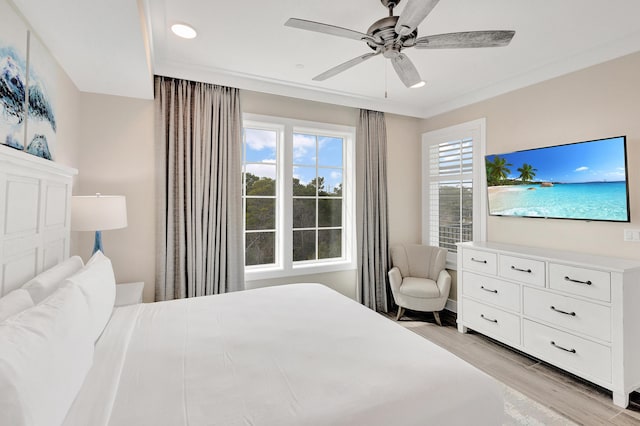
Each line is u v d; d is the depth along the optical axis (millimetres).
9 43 1470
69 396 943
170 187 2908
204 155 3035
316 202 3893
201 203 3012
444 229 4055
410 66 2066
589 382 2348
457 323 3367
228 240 3137
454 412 1090
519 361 2674
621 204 2359
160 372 1219
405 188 4332
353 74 3078
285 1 1942
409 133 4359
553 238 2893
